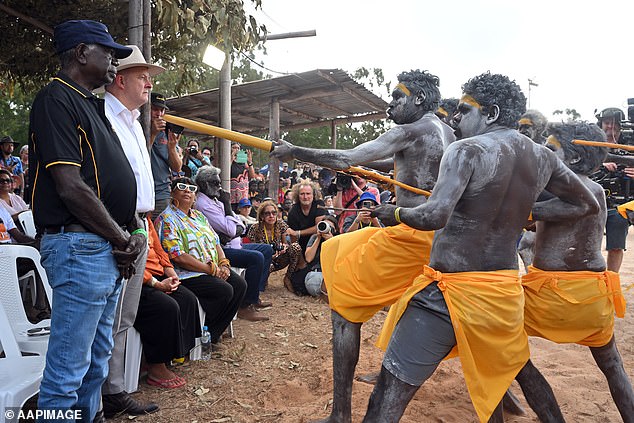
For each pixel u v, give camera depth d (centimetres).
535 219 271
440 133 293
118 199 250
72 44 242
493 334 227
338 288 291
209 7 538
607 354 285
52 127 223
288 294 655
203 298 433
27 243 469
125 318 324
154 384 366
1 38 638
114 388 320
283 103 995
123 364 338
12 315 344
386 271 287
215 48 610
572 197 259
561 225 280
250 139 263
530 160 237
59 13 569
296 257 655
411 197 291
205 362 416
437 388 367
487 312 224
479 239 228
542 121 348
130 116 319
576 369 412
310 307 596
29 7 562
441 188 220
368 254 290
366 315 291
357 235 304
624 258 968
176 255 428
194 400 345
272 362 420
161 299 356
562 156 295
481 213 226
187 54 704
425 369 229
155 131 446
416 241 284
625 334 509
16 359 291
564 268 281
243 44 595
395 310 277
